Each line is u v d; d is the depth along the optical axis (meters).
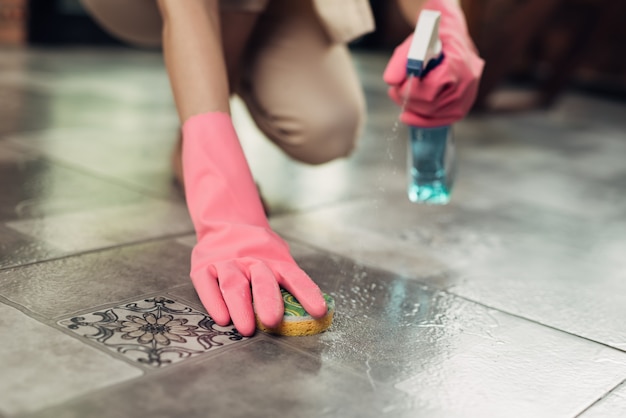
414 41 1.03
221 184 1.04
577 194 1.95
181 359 0.85
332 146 1.48
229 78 1.51
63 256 1.17
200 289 0.99
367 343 0.95
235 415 0.75
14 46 4.32
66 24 4.57
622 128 3.18
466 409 0.80
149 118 2.51
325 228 1.46
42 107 2.52
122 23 1.49
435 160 1.20
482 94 3.20
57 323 0.92
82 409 0.73
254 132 2.48
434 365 0.90
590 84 4.35
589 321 1.10
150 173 1.76
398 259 1.31
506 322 1.07
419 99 1.10
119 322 0.94
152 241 1.28
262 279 0.96
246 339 0.92
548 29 4.46
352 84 1.50
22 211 1.39
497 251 1.41
